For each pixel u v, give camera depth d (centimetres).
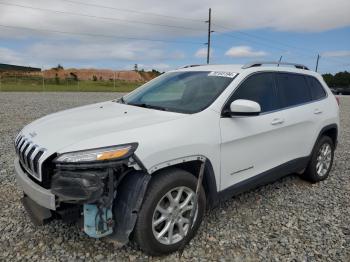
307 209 416
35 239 325
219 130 333
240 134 353
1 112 1208
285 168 434
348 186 508
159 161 280
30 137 314
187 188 307
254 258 306
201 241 331
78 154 260
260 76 406
